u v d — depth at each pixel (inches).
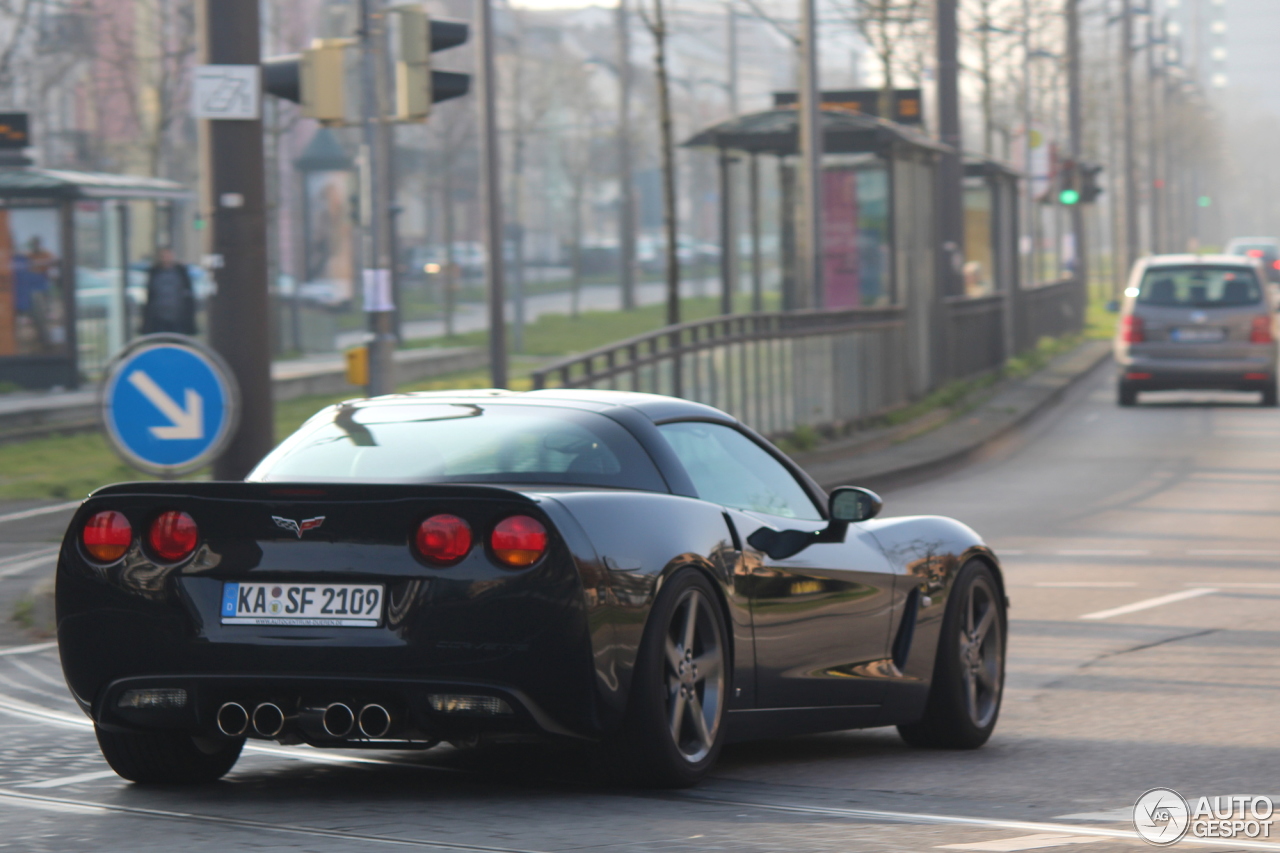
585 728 488.1
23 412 2054.6
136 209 4045.3
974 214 3329.2
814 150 2098.9
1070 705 743.1
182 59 3299.7
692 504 538.6
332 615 487.2
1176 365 2496.3
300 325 3462.1
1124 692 771.4
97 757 597.3
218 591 497.7
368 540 487.2
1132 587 1100.5
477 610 478.3
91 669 510.9
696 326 1609.3
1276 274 6230.3
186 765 540.1
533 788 536.1
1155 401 2679.6
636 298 5974.4
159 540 503.8
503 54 5674.2
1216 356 2488.9
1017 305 3292.3
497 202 2028.8
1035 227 5231.3
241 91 989.2
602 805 507.2
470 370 3134.8
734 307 2428.6
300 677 486.6
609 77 7519.7
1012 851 448.5
